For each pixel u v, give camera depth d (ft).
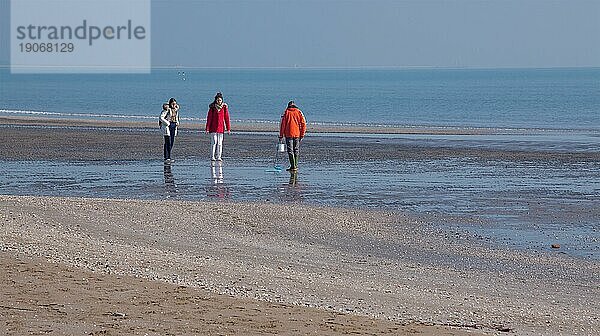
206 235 84.33
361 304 56.54
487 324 52.19
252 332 45.60
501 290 65.16
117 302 51.90
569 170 144.36
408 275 69.77
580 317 55.93
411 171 142.20
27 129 245.45
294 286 61.77
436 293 62.69
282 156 166.09
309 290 60.54
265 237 84.79
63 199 101.35
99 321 46.96
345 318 50.67
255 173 137.59
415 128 260.62
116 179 129.59
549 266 74.23
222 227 88.63
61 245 72.49
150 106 470.80
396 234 87.51
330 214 97.40
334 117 352.28
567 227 91.81
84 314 48.52
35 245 71.31
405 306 56.85
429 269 72.43
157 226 87.51
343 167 147.54
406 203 106.93
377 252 79.15
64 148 182.09
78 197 108.99
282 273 67.51
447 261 75.82
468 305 58.49
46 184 123.65
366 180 129.59
